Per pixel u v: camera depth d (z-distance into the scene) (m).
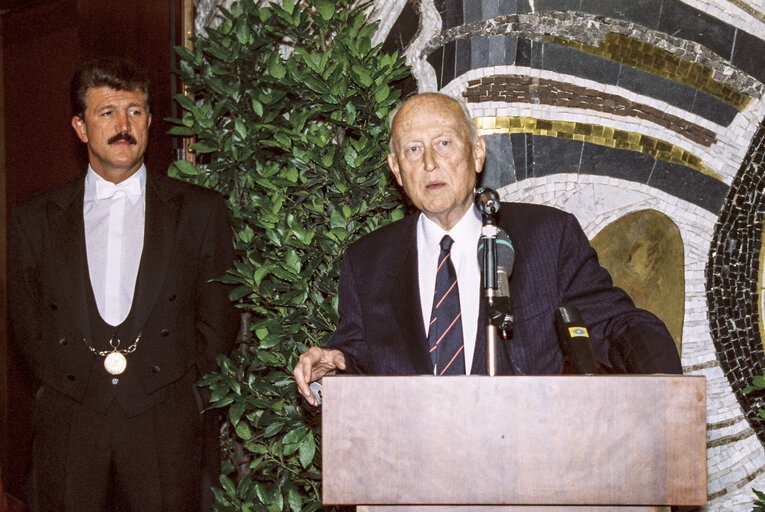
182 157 3.47
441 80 2.97
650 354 1.73
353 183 2.75
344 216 2.65
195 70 3.30
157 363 2.53
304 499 2.74
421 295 2.04
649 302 2.96
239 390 2.64
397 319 2.00
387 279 2.07
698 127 2.93
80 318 2.52
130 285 2.58
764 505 2.63
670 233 2.94
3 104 4.57
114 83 2.60
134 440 2.48
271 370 2.88
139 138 2.62
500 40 2.90
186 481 2.55
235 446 3.07
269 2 3.06
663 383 1.30
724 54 2.92
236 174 3.00
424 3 3.01
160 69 3.51
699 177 2.94
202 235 2.67
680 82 2.92
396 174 2.12
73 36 4.06
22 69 4.41
